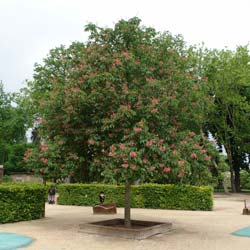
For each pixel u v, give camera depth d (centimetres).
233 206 2297
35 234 1134
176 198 2012
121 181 1062
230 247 961
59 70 3017
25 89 3875
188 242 1027
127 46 1270
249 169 4491
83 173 1234
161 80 1209
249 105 3762
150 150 1042
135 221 1272
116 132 1119
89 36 1292
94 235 1124
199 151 1134
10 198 1404
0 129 4778
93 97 1125
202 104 1325
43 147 1167
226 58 3625
